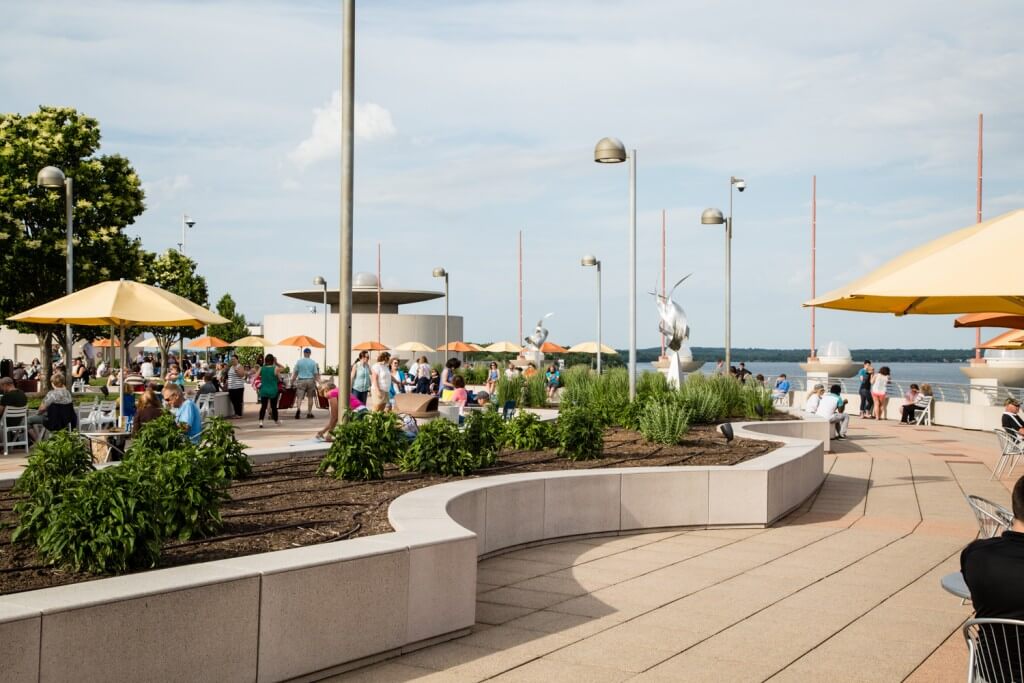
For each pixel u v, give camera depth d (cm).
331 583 609
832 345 4197
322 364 6631
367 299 6800
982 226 756
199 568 573
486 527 977
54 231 3044
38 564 605
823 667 640
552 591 850
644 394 2108
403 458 1109
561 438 1314
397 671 626
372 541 674
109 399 2959
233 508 854
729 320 3186
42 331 3195
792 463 1316
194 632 534
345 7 1339
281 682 582
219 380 3189
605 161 1920
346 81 1344
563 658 656
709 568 951
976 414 2816
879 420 3281
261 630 569
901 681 614
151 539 613
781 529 1187
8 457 1680
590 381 2566
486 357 6675
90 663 489
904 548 1062
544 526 1067
